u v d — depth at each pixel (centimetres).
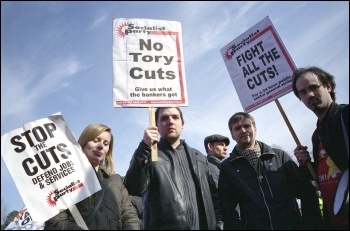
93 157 333
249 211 335
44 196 297
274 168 350
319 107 308
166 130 357
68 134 328
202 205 331
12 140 309
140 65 377
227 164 370
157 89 372
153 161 321
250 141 369
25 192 293
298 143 358
